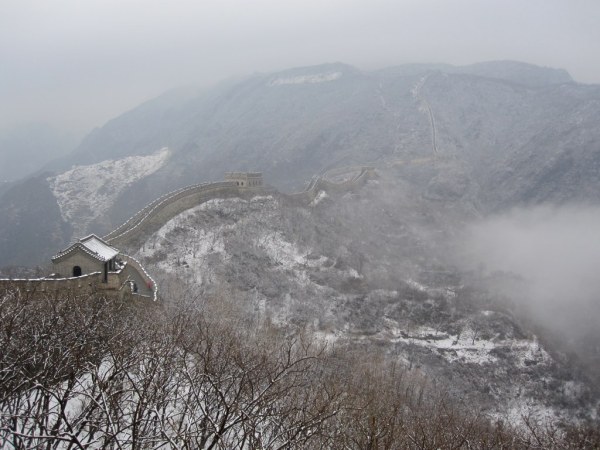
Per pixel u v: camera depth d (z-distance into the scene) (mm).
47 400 14008
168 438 11438
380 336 79938
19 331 17250
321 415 14398
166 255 73750
